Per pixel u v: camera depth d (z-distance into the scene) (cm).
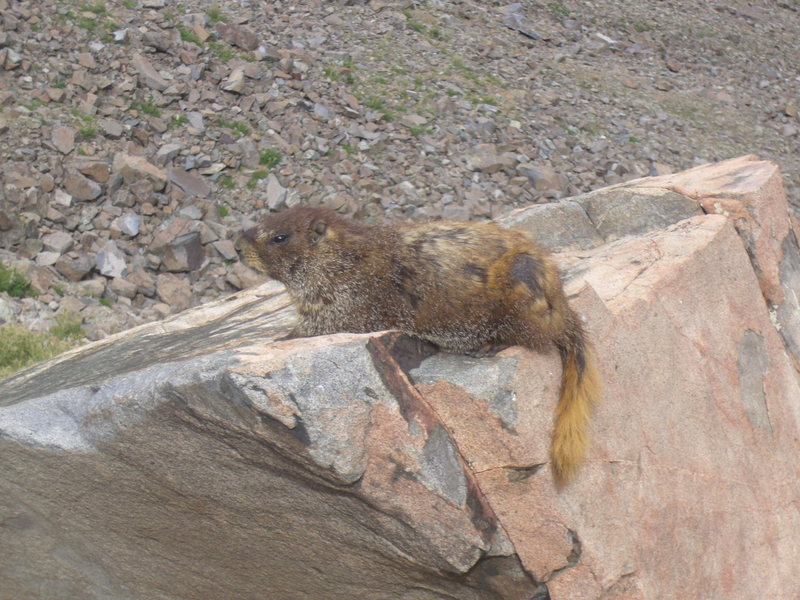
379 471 227
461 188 611
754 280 290
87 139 544
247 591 252
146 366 259
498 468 230
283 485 233
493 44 803
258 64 654
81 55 594
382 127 645
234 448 231
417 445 226
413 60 737
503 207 605
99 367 272
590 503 234
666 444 252
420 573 237
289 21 729
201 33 652
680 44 914
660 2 990
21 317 422
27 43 586
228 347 257
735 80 871
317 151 603
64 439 242
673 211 301
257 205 551
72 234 493
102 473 244
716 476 259
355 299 236
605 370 245
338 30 745
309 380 222
